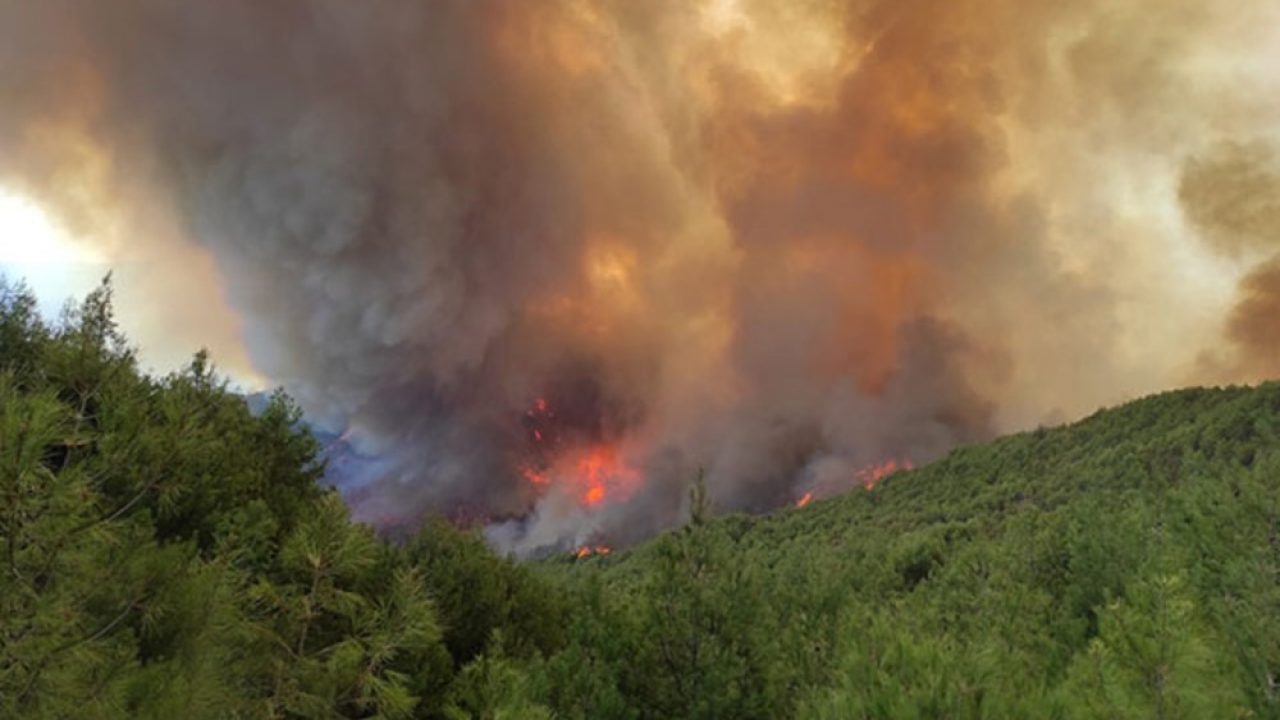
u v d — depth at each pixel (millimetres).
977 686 6090
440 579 11797
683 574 9117
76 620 4113
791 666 9883
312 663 6168
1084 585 17750
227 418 10844
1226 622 9258
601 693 8258
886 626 7359
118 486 5570
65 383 6305
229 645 5934
